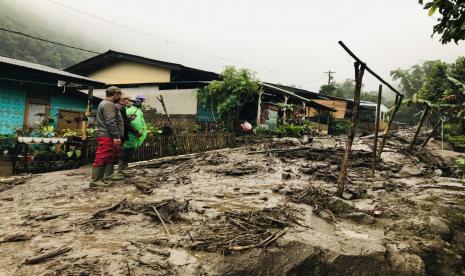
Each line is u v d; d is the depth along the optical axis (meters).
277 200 5.43
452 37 4.29
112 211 4.37
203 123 17.02
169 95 18.83
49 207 4.56
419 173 8.65
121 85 20.41
